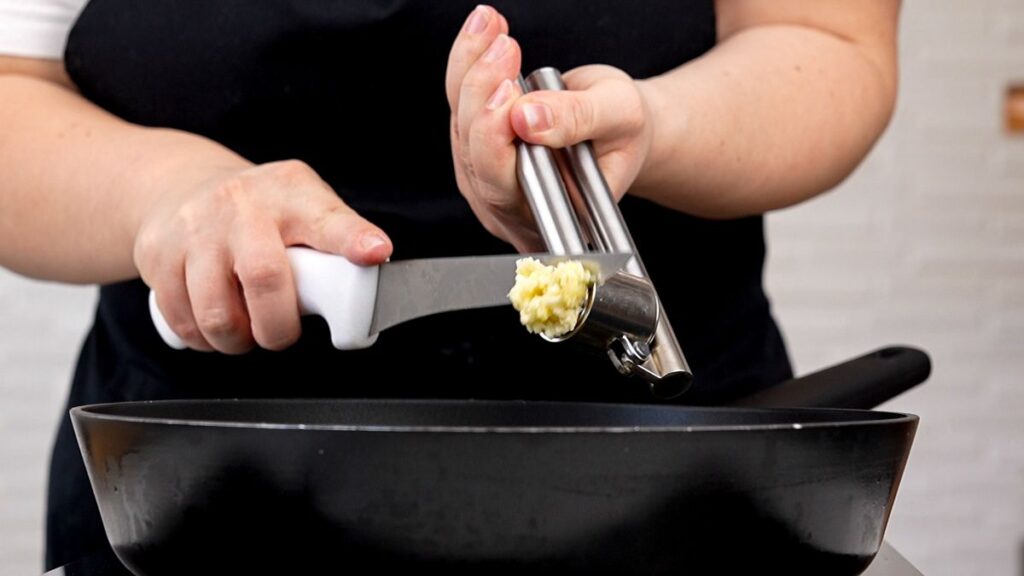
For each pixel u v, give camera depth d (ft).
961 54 8.95
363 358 3.32
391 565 1.88
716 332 3.56
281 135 3.36
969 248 9.07
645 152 2.65
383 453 1.83
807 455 1.92
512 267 2.27
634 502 1.85
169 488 1.96
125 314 3.52
